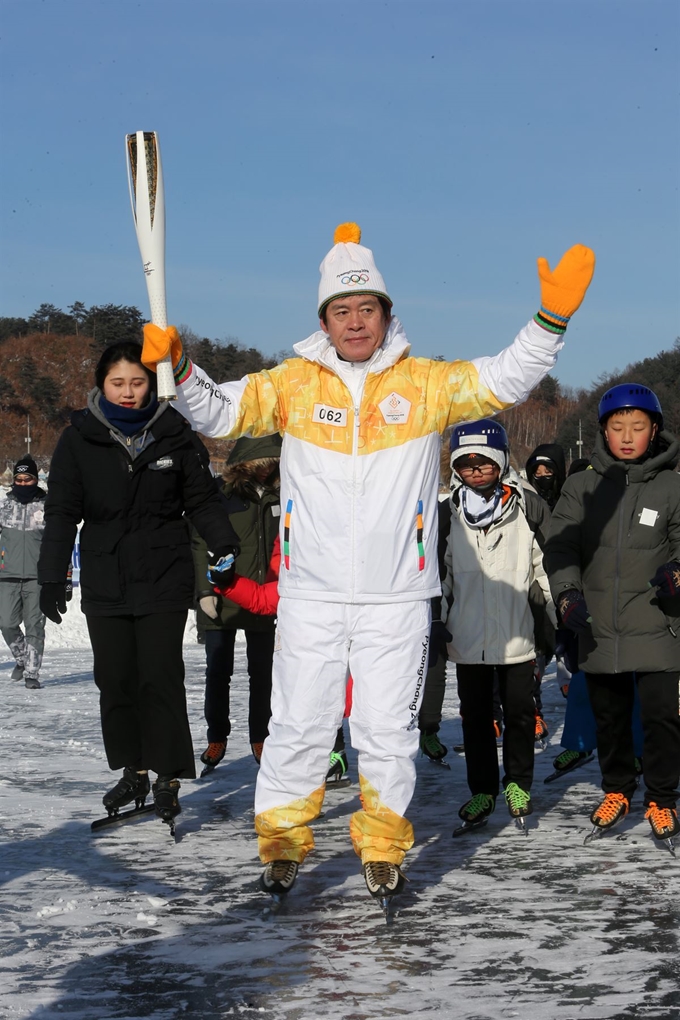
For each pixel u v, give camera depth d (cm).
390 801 425
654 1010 320
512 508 568
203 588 666
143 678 554
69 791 667
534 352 411
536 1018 317
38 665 1236
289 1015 323
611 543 525
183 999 337
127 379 545
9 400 11631
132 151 434
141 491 548
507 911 419
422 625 434
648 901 428
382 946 383
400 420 428
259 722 694
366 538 426
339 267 430
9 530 1263
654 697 512
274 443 695
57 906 433
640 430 524
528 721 563
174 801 555
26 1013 328
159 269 431
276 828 430
